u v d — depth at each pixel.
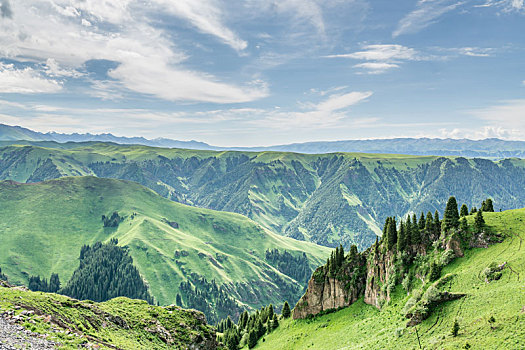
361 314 111.62
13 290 57.94
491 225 91.56
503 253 79.31
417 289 89.06
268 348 126.50
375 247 122.69
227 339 167.88
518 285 61.38
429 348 56.31
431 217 104.62
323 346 99.06
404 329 69.12
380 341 72.44
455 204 98.25
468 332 55.03
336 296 127.44
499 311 56.03
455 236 92.19
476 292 67.44
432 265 89.12
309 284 137.75
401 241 105.25
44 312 53.00
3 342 37.88
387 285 103.62
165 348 74.06
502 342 47.97
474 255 85.56
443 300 68.88
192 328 90.94
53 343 43.16
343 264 130.38
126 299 95.94
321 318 127.38
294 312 141.12
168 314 92.12
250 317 186.88
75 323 57.12
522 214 94.69
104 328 65.50
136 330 75.69
